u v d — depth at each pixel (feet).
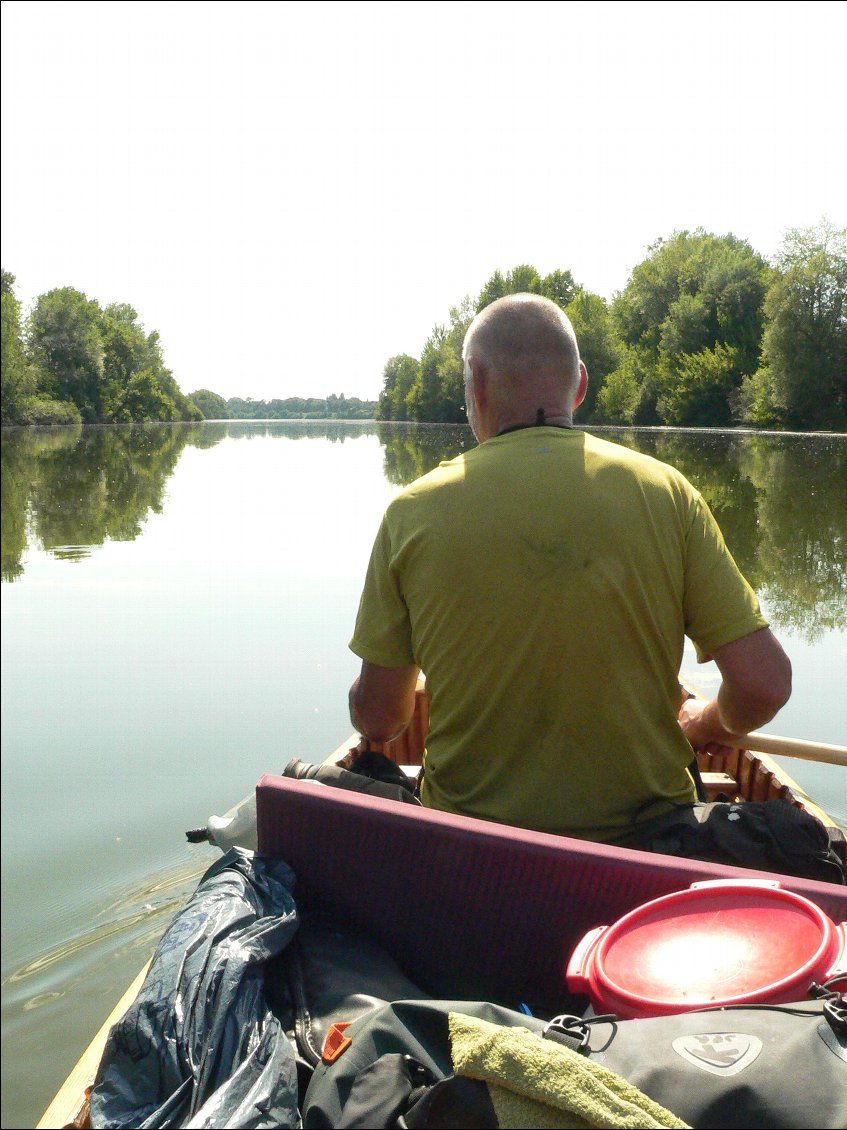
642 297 175.42
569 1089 3.34
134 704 15.75
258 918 4.86
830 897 4.76
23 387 168.66
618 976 4.11
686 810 5.94
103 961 8.77
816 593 26.05
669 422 151.84
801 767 13.79
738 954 4.09
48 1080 7.20
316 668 17.83
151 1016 4.33
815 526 38.73
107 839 10.87
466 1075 3.49
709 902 4.39
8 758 13.24
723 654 6.20
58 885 9.95
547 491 5.78
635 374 162.50
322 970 4.86
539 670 5.75
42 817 11.37
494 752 5.98
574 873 5.06
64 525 40.91
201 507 48.39
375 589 6.48
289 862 5.40
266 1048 4.14
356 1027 4.09
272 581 26.71
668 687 6.08
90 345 201.57
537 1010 5.31
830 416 126.52
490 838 5.11
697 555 6.08
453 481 6.04
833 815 12.13
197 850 10.69
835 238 121.90
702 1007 3.84
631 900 5.04
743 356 146.72
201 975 4.42
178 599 24.45
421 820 5.18
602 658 5.73
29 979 8.50
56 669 17.87
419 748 12.07
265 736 14.24
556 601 5.67
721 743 7.47
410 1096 3.62
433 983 5.40
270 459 99.30
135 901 9.68
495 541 5.75
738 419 145.28
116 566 29.68
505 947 5.27
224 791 12.14
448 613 5.89
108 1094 4.19
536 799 5.88
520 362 6.26
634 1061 3.58
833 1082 3.42
